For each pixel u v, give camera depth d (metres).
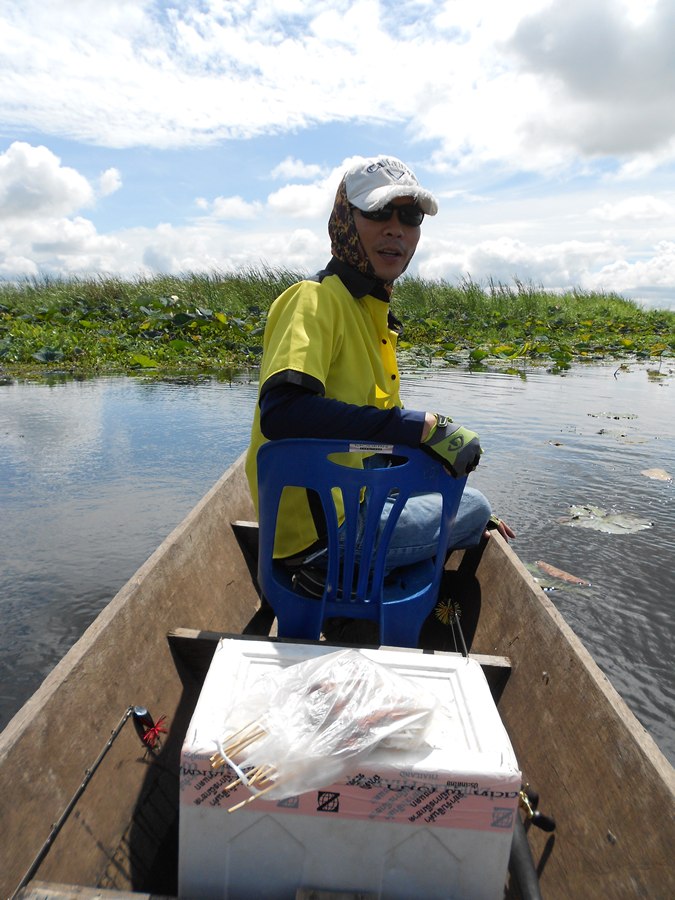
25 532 3.77
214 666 1.51
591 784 1.50
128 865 1.46
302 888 1.28
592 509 4.19
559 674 1.79
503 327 16.09
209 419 6.31
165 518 4.00
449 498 1.88
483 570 2.54
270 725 1.28
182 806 1.26
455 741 1.31
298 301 1.86
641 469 5.02
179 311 13.62
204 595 2.38
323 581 1.93
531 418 6.62
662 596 3.21
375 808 1.24
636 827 1.33
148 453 5.22
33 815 1.29
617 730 1.49
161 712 1.80
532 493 4.50
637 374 10.19
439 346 13.15
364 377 2.00
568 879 1.45
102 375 9.21
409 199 1.94
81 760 1.47
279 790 1.23
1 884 1.17
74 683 1.54
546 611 1.99
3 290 18.14
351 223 1.99
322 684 1.34
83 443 5.46
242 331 12.24
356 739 1.23
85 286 17.62
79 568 3.38
